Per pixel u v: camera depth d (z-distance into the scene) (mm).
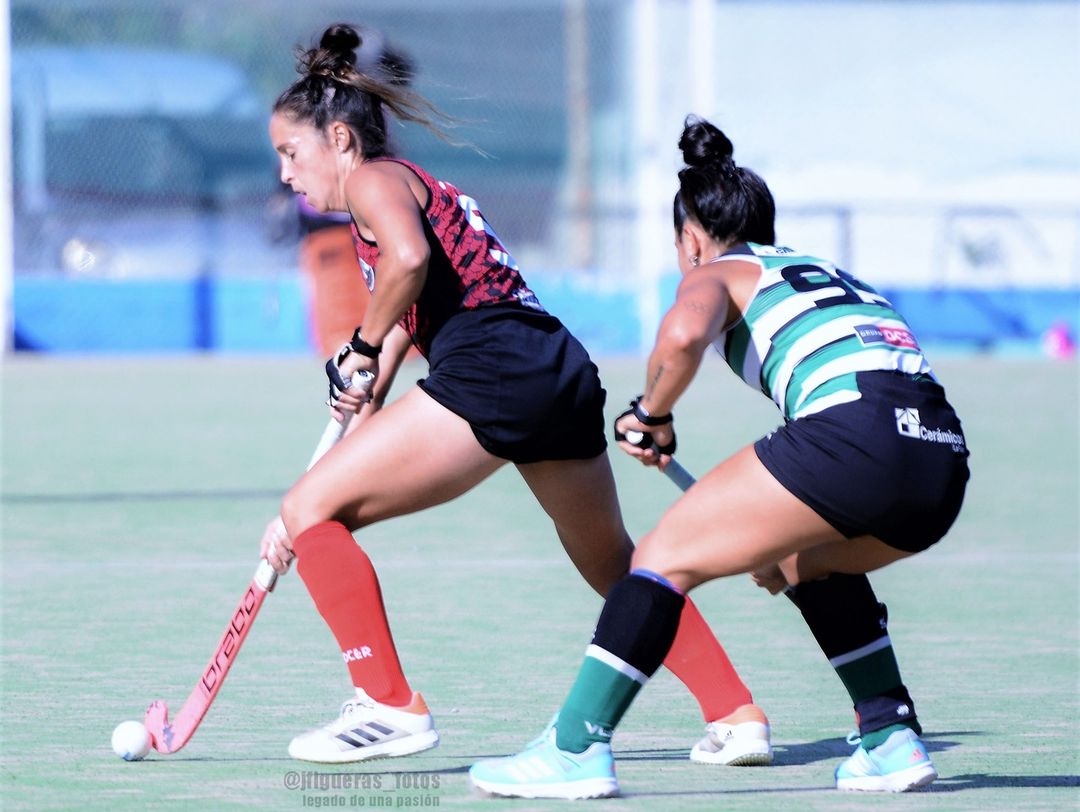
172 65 79625
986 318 80375
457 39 84438
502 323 13172
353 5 83812
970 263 84125
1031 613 21672
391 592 22578
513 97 84750
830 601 12977
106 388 57844
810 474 12031
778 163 86312
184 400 53594
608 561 14141
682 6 84125
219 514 30000
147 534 27609
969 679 17594
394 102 14078
